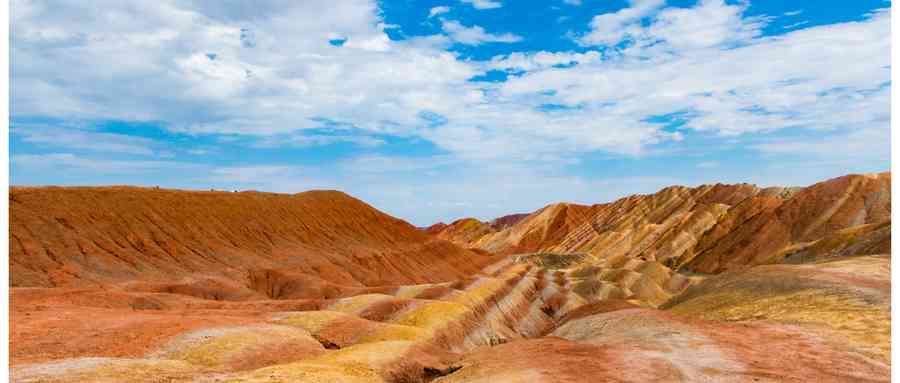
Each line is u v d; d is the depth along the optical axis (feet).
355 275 417.08
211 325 154.40
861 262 242.17
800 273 217.97
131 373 98.89
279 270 350.02
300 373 105.60
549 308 363.15
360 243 497.46
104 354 123.54
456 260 567.59
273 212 462.19
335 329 173.06
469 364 136.26
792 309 166.50
